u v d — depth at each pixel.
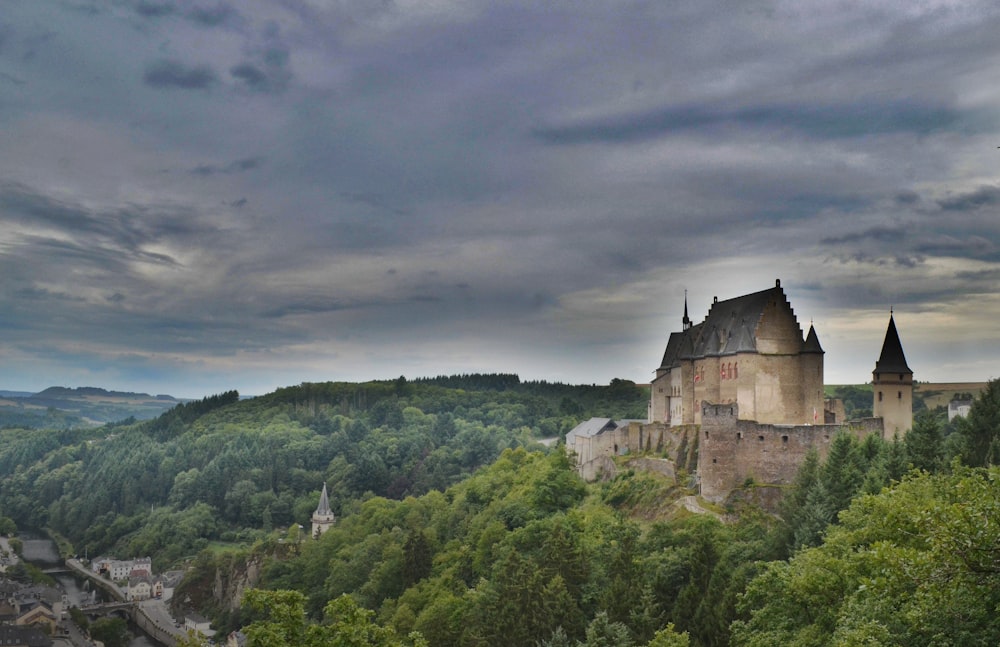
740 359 158.50
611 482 180.62
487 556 179.75
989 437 131.38
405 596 180.00
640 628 114.94
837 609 76.31
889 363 155.75
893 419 154.62
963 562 54.22
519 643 124.50
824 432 149.12
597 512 169.88
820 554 82.62
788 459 149.25
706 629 107.69
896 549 58.25
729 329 166.62
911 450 128.50
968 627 60.06
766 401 158.62
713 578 114.12
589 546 148.88
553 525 166.62
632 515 163.00
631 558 130.50
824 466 133.50
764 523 139.88
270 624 72.75
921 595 58.66
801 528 117.50
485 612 146.38
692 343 180.88
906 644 65.06
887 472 123.06
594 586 135.88
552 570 139.25
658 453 176.12
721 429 150.88
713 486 150.50
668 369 198.38
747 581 110.75
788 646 76.25
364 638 74.44
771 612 84.00
